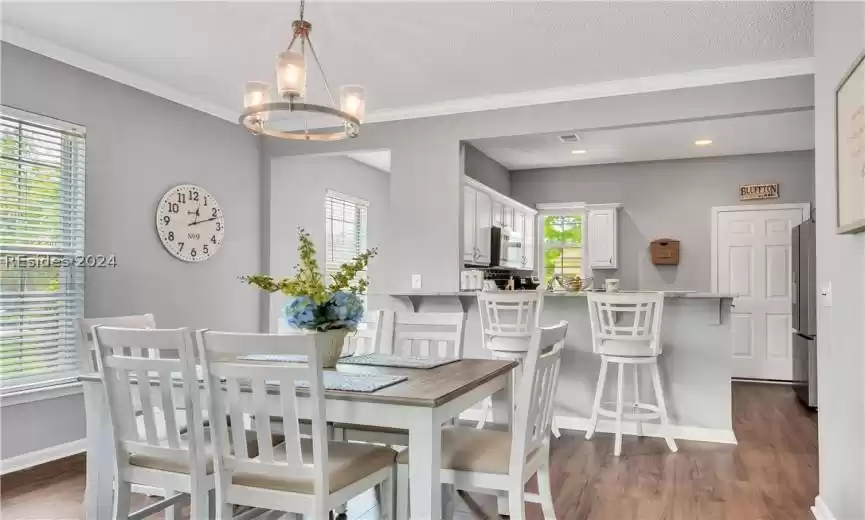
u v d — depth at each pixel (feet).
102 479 8.05
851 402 7.82
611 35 11.23
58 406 12.23
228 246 16.67
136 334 6.90
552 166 23.85
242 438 6.51
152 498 9.95
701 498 9.92
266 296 17.97
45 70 11.86
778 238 21.34
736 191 21.85
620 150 20.97
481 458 7.23
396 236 16.37
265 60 12.60
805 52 12.13
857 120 7.00
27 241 11.64
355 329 8.89
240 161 17.21
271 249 18.12
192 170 15.47
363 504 9.83
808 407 16.87
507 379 9.00
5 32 10.97
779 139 19.26
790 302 21.17
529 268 24.03
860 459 7.53
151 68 13.12
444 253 15.85
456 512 9.44
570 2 9.86
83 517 9.21
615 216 23.09
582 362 14.44
